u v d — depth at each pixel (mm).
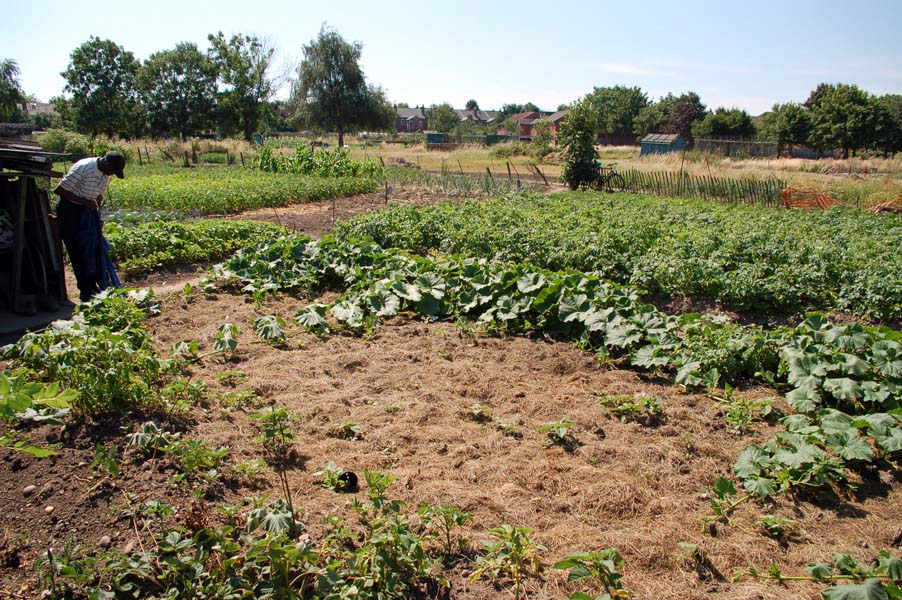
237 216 19594
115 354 5398
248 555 3471
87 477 4309
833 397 6238
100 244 8695
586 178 31625
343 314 8312
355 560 3582
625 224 16109
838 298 10625
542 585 3668
